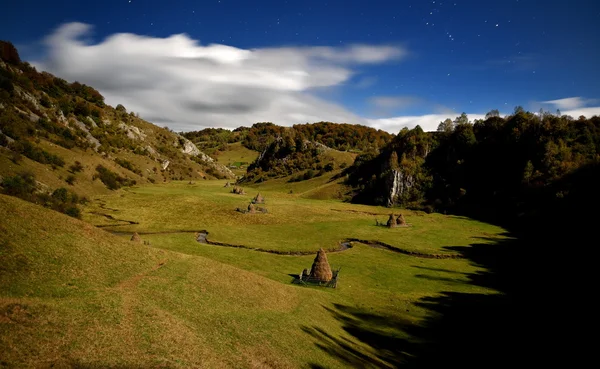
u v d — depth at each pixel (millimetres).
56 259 26109
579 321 39250
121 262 30250
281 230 88250
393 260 66875
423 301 46031
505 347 33125
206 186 178625
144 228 81125
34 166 96812
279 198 152125
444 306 44531
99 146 160375
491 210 117125
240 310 29625
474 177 137000
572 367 29375
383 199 144250
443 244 78125
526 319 40281
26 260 24312
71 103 178750
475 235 87875
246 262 58500
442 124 176125
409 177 143625
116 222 85125
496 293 50281
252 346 24312
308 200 151000
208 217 98875
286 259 63531
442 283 54688
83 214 89125
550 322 39281
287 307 34344
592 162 100062
